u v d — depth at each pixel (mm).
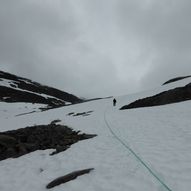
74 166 10969
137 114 26672
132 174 8984
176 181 7895
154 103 37219
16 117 66188
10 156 14508
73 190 8570
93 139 15812
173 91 36844
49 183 9328
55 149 14773
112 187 8305
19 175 11117
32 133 19688
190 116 19109
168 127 15938
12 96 115375
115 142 13852
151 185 7953
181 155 10016
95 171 9852
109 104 62875
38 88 152250
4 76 150500
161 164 9367
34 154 14273
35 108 91125
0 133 20531
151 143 12469
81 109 61312
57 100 132375
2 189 9844
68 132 19391
